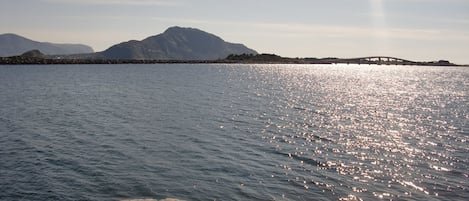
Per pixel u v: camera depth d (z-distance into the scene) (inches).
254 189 940.0
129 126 1720.0
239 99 2856.8
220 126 1747.0
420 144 1432.1
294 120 1939.0
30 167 1083.3
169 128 1686.8
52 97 2832.2
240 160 1186.0
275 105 2539.4
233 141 1446.9
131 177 1011.9
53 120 1844.2
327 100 2930.6
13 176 1005.2
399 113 2271.2
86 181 977.5
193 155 1237.1
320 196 902.4
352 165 1146.0
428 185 981.2
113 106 2384.4
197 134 1566.2
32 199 861.2
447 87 4699.8
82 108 2273.6
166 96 2992.1
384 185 978.1
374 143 1439.5
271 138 1505.9
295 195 905.5
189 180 997.8
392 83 5408.5
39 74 5723.4
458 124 1886.1
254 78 5723.4
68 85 3892.7
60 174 1026.7
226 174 1048.2
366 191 936.3
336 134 1598.2
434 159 1221.7
